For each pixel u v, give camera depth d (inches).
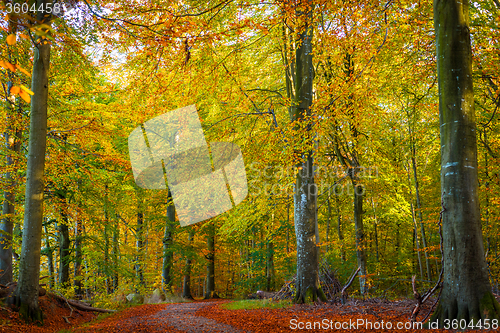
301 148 326.3
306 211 398.3
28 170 293.0
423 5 337.4
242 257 941.8
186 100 368.2
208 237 800.3
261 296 551.2
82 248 526.6
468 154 216.2
